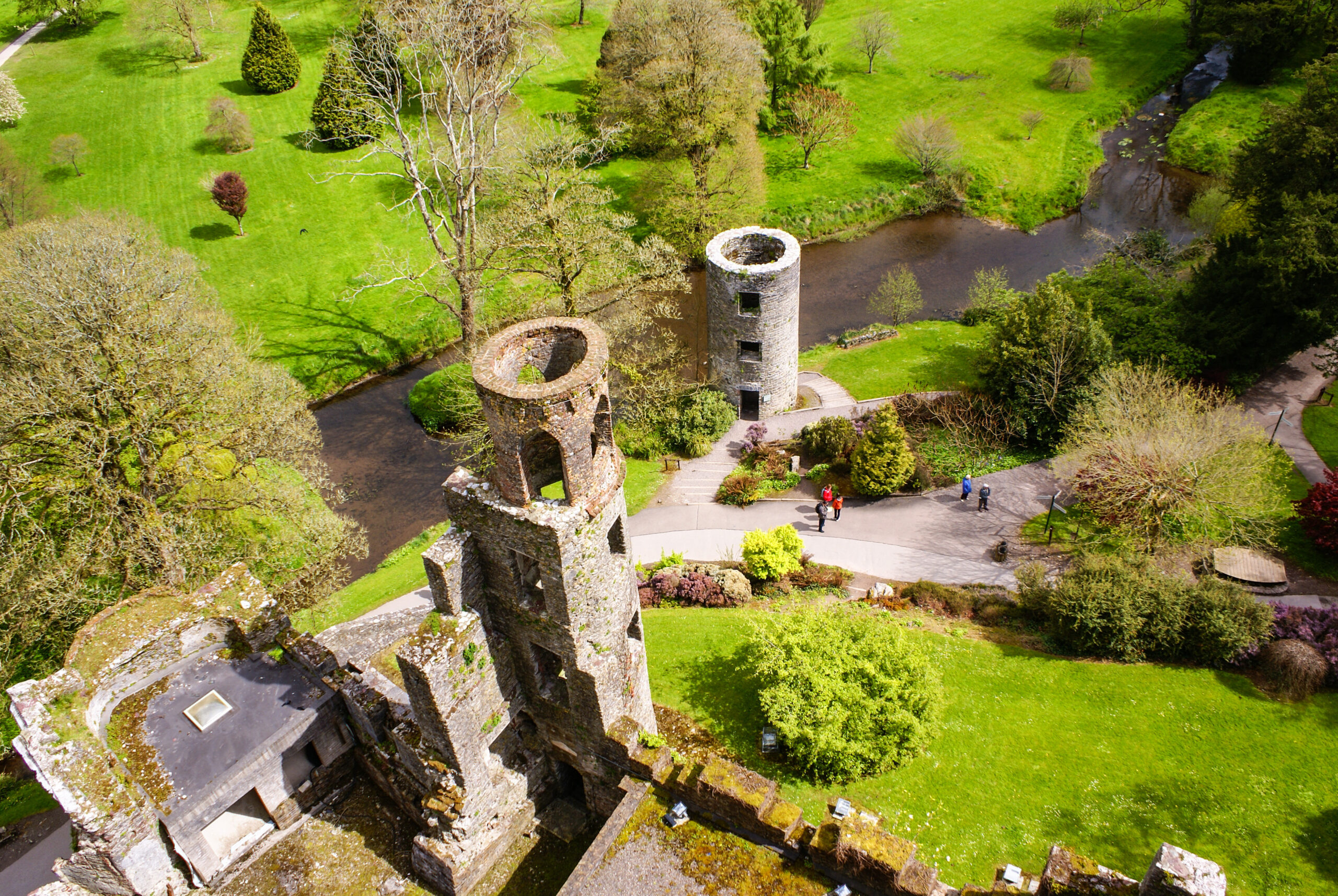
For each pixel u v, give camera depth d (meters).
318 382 50.16
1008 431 40.59
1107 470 33.88
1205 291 42.50
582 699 22.30
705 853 21.12
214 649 27.12
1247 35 67.62
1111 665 29.25
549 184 42.31
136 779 23.16
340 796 26.41
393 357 52.00
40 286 30.66
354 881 24.23
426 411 48.50
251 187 63.84
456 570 20.39
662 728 27.59
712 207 56.12
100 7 87.50
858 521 37.78
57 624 31.41
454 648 20.67
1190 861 16.31
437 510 43.03
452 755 22.09
